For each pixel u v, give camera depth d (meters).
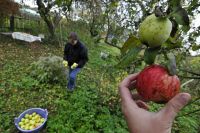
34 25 18.88
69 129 5.53
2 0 15.42
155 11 0.74
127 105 1.05
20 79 8.34
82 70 9.92
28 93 7.39
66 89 7.61
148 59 0.78
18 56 11.72
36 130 5.49
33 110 6.03
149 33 0.74
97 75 9.05
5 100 6.91
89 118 5.86
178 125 6.42
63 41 16.11
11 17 17.31
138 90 0.82
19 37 14.91
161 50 0.80
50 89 7.66
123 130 5.57
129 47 0.83
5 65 9.90
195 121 6.73
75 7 12.61
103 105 6.50
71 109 6.30
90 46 13.67
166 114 0.94
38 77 8.09
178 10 0.77
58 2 1.63
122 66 0.80
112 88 7.05
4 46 13.16
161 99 0.80
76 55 6.87
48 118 6.03
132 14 2.35
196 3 1.12
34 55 12.48
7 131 5.61
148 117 1.00
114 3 1.96
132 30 2.50
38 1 14.97
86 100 6.61
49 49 14.36
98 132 5.46
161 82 0.77
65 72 8.16
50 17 15.71
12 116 6.22
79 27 15.59
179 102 0.83
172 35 0.84
